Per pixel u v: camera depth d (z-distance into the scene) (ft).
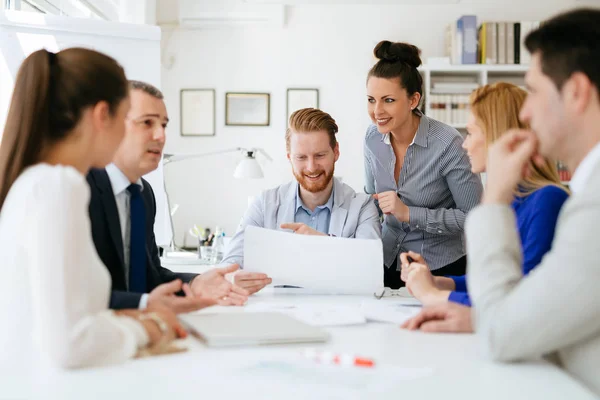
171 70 16.74
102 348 2.85
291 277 5.72
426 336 3.72
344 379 2.70
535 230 4.02
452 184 7.40
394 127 7.28
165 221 9.68
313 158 6.73
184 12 16.30
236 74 16.71
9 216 2.96
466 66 15.30
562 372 2.88
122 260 4.75
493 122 4.55
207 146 16.75
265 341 3.36
